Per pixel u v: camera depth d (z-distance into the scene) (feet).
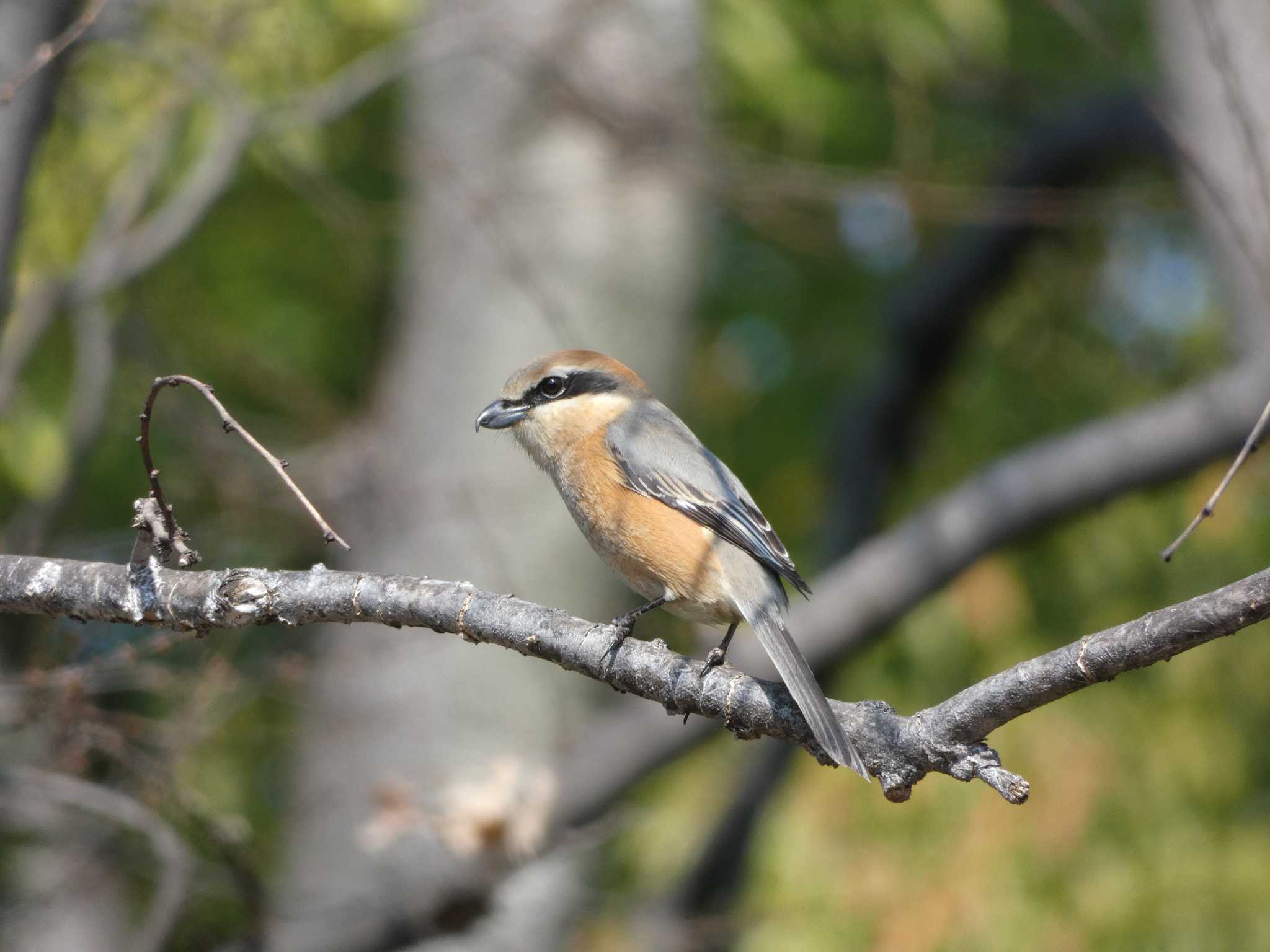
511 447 40.65
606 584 41.19
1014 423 53.47
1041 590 43.88
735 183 37.58
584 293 41.32
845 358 55.21
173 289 42.83
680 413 43.68
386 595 19.76
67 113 36.29
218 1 34.09
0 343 29.01
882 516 52.03
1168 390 51.83
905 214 45.09
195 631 19.58
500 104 40.68
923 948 40.98
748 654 37.96
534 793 31.78
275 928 30.45
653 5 38.86
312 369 47.98
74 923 35.45
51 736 26.78
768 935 41.98
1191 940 41.98
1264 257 30.40
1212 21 29.60
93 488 44.01
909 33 40.11
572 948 42.19
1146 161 55.01
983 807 42.45
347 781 36.86
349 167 46.65
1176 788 43.47
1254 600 15.01
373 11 36.96
